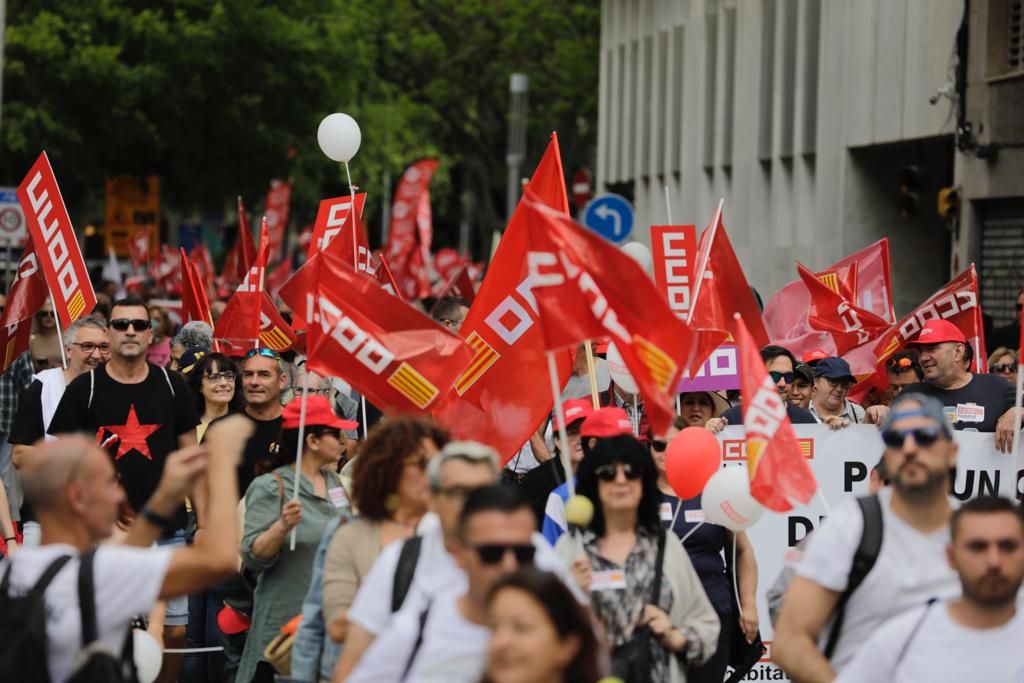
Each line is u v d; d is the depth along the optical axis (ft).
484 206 340.18
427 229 160.45
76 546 32.19
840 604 35.24
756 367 41.63
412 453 39.55
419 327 48.42
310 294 48.01
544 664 27.17
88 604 30.99
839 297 78.48
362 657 35.04
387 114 285.64
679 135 211.41
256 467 51.57
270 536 46.70
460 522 31.14
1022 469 56.18
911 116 132.36
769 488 41.29
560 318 41.68
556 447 57.31
